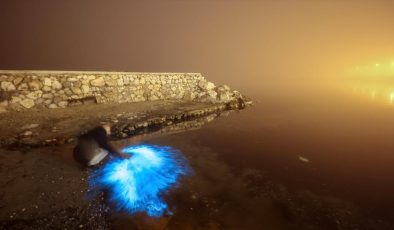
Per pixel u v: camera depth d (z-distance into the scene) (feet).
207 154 18.95
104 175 13.96
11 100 23.31
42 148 17.01
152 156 17.62
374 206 12.13
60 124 21.56
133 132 22.91
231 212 11.14
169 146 20.29
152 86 36.63
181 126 27.09
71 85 27.73
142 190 12.65
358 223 10.71
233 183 14.12
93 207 10.88
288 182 14.52
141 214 10.57
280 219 10.79
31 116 23.00
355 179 15.17
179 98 39.93
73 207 10.78
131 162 16.10
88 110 27.09
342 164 17.63
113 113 26.71
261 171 16.06
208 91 40.34
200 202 11.85
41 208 10.48
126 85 33.24
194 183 13.84
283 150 20.57
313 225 10.46
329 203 12.28
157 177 14.29
